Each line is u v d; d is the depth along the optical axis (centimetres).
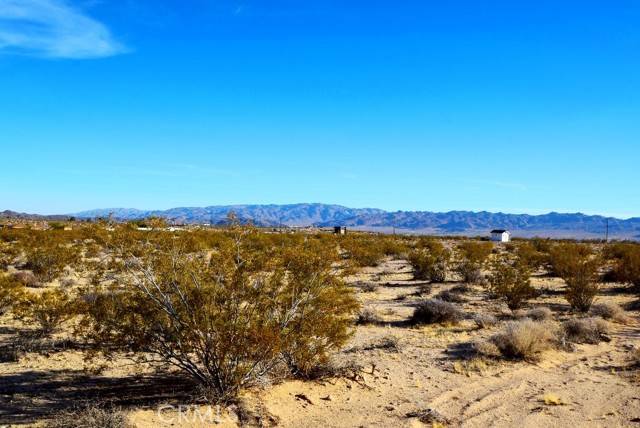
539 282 2656
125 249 808
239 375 795
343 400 846
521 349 1134
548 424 751
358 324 1530
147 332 803
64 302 1292
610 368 1061
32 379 940
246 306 825
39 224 8331
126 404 801
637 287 2206
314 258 868
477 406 830
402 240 8188
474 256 3534
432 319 1542
